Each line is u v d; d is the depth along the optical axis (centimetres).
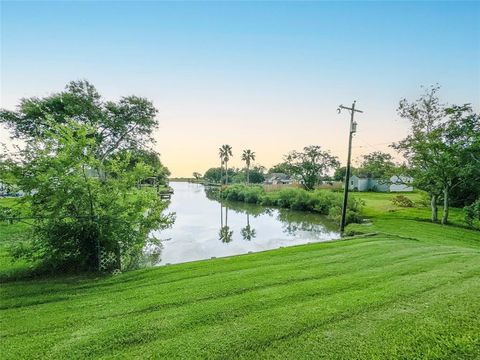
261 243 1384
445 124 1880
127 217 709
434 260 712
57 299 511
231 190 4722
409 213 2234
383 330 368
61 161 637
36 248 640
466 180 1753
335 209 2312
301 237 1556
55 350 344
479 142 1661
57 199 624
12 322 417
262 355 324
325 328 378
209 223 2089
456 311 413
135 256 852
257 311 433
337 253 824
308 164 4428
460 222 1800
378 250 851
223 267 707
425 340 345
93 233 676
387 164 2219
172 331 381
